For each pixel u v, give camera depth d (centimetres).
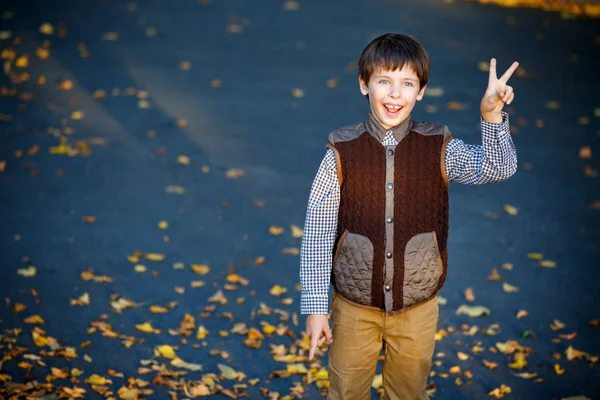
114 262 592
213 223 657
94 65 950
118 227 643
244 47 1032
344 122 853
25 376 450
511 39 1069
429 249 321
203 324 521
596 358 490
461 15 1149
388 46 312
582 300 560
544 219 677
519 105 891
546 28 1112
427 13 1156
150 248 615
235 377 465
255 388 457
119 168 738
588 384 463
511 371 476
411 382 339
